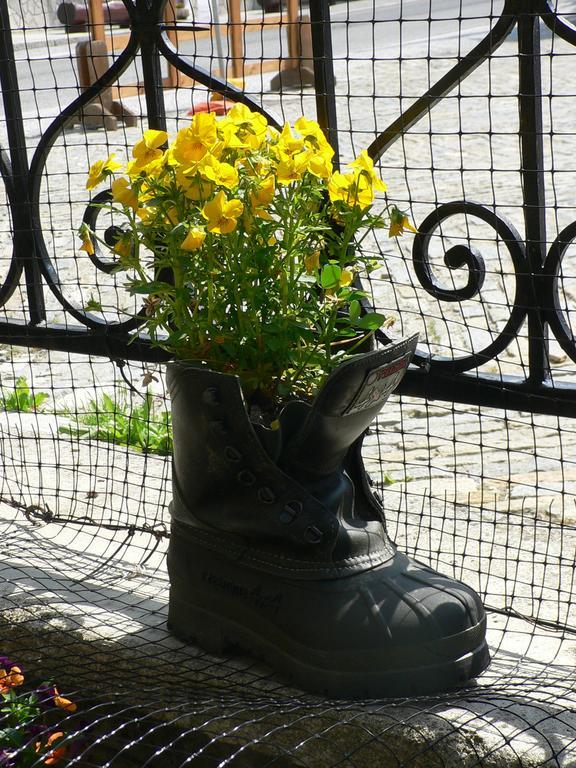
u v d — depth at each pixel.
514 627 2.42
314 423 2.03
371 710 1.98
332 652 2.02
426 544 2.93
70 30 2.84
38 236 3.06
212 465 2.12
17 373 5.40
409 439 4.32
